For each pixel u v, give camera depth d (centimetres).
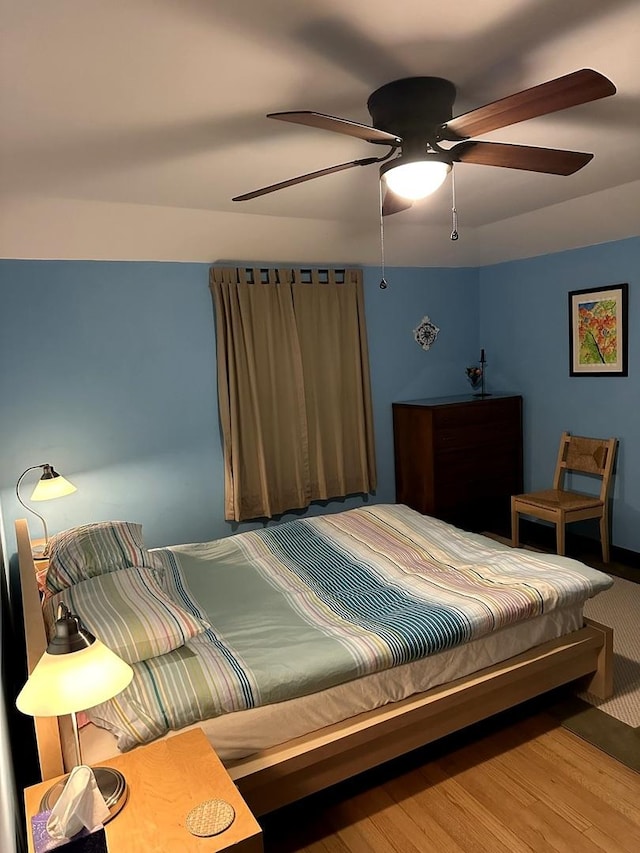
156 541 385
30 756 228
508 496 477
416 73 173
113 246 341
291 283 410
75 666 139
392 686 208
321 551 302
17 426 338
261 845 134
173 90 175
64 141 212
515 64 171
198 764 155
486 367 510
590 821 199
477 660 226
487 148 185
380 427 468
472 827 199
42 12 131
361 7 138
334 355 428
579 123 223
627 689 268
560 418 449
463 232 429
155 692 180
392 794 215
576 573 256
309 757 187
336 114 201
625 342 394
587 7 142
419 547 300
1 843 110
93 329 353
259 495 409
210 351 390
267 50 155
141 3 130
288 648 206
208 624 224
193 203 314
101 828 125
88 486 360
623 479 407
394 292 462
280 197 310
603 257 402
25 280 333
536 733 243
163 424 379
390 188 203
